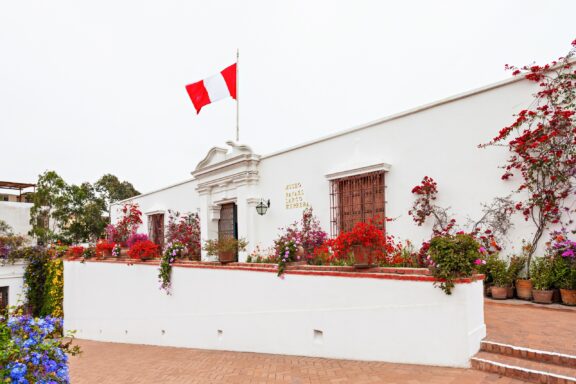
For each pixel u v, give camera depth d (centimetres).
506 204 605
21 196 3056
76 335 1255
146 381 595
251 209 1062
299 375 494
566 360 367
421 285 462
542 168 567
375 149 791
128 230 1655
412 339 468
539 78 575
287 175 982
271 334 659
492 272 604
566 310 525
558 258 551
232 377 533
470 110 653
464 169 654
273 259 779
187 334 848
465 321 424
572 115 549
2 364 280
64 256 1432
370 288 516
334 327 558
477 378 387
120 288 1078
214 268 789
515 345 411
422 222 695
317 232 860
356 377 450
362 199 808
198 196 1351
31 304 1622
